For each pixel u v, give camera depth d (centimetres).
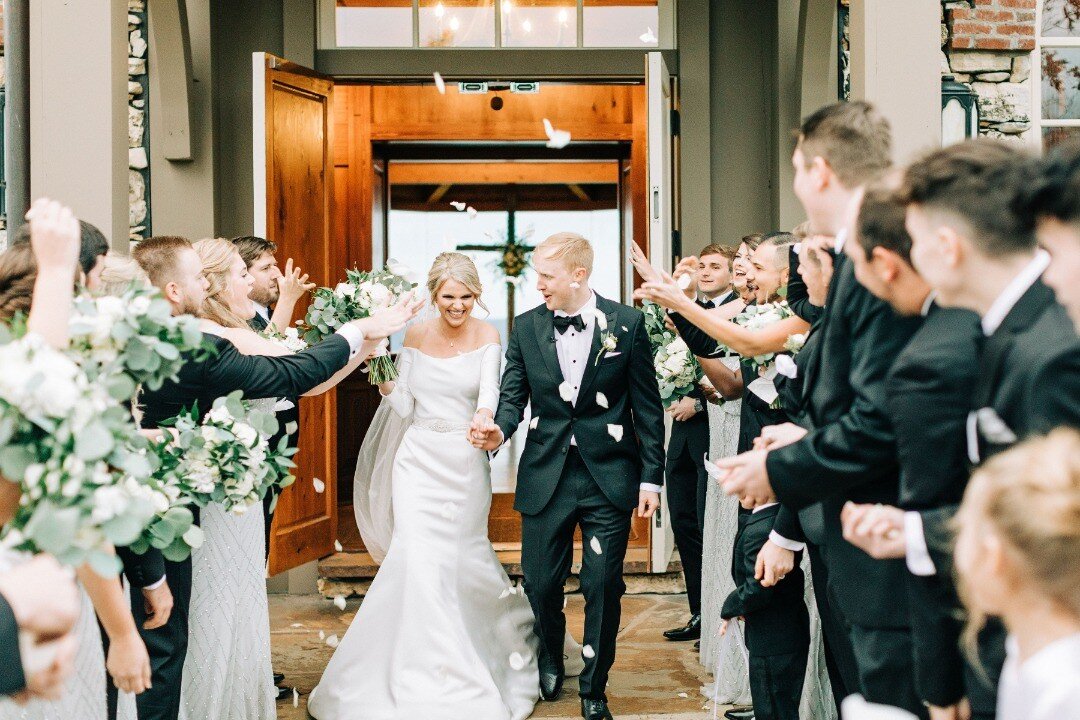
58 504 161
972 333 170
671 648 452
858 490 206
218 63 551
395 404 397
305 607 527
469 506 389
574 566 548
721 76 568
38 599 132
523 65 568
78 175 387
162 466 234
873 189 187
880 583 202
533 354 370
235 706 321
